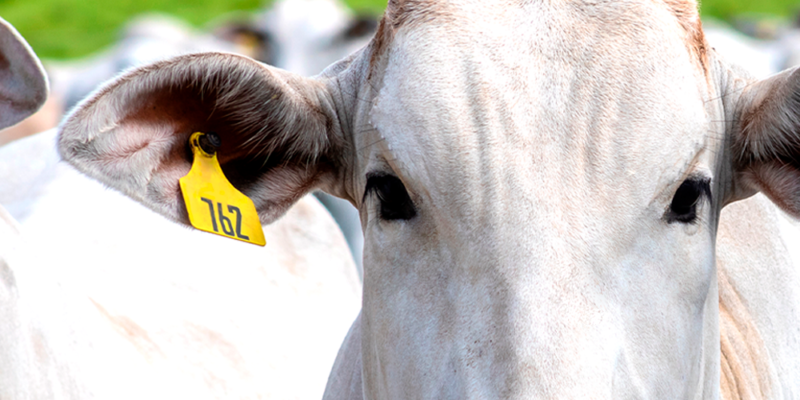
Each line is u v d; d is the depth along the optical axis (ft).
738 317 22.16
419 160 16.49
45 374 19.57
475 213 15.97
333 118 19.26
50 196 31.68
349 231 57.77
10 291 19.44
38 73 18.29
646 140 16.05
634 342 15.78
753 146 18.08
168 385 23.90
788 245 24.86
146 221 31.55
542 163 15.81
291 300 31.12
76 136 17.57
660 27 16.76
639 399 15.65
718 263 22.48
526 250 15.49
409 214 17.03
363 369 19.25
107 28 133.18
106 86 17.40
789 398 22.84
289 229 33.19
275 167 19.56
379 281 17.47
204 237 31.65
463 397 15.42
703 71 17.37
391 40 17.57
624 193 15.92
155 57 17.54
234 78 17.92
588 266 15.52
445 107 16.31
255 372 27.27
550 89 16.07
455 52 16.57
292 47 77.87
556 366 14.80
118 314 25.71
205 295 29.53
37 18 136.36
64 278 22.47
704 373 18.10
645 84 16.25
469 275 15.97
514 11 16.81
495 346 15.28
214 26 103.55
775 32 87.86
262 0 142.41
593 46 16.35
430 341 16.34
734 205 23.40
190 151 18.94
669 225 16.49
